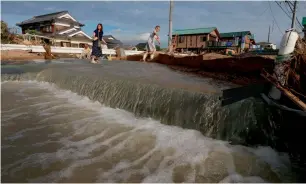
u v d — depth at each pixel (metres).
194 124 4.09
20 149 3.50
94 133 4.14
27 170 2.96
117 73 7.21
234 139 3.60
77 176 2.86
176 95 4.38
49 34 32.22
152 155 3.39
